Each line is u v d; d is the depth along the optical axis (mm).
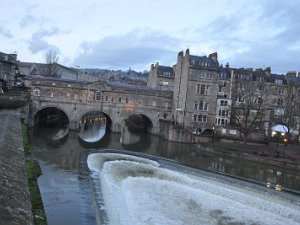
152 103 104625
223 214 37562
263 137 91688
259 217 37750
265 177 56375
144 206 36562
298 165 64375
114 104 100625
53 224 28109
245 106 97688
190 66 96688
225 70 109500
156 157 60344
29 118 91062
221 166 62375
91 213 31547
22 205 18031
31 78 102750
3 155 24750
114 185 41281
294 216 37938
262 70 115750
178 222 33875
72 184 39719
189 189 44500
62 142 74062
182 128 93812
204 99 98562
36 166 44281
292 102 99812
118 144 80875
